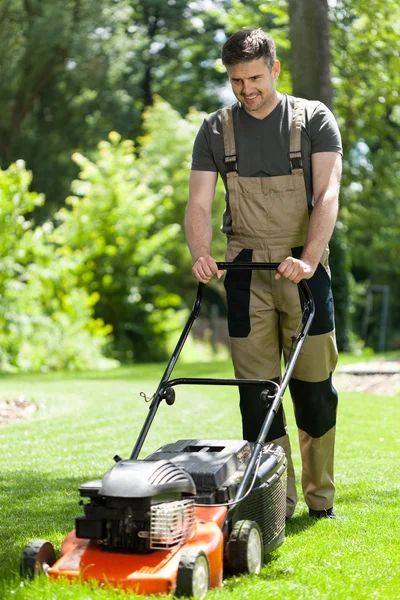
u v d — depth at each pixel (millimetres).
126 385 14516
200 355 26906
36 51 32781
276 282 5188
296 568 4332
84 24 33344
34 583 3744
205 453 4422
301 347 5051
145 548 3793
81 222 23781
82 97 35344
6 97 33812
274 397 4555
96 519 3777
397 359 16766
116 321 24016
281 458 4719
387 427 9367
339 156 5168
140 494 3670
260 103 4945
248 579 4023
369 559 4523
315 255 4926
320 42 15320
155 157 31219
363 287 44375
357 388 13359
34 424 10031
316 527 5246
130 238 23938
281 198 5148
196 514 4000
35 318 19969
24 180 19984
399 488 6426
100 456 7980
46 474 7223
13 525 5441
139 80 38625
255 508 4348
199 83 40844
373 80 23391
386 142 26844
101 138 35312
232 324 5285
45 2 33469
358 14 22562
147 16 42750
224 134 5211
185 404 11758
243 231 5242
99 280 23688
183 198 30203
